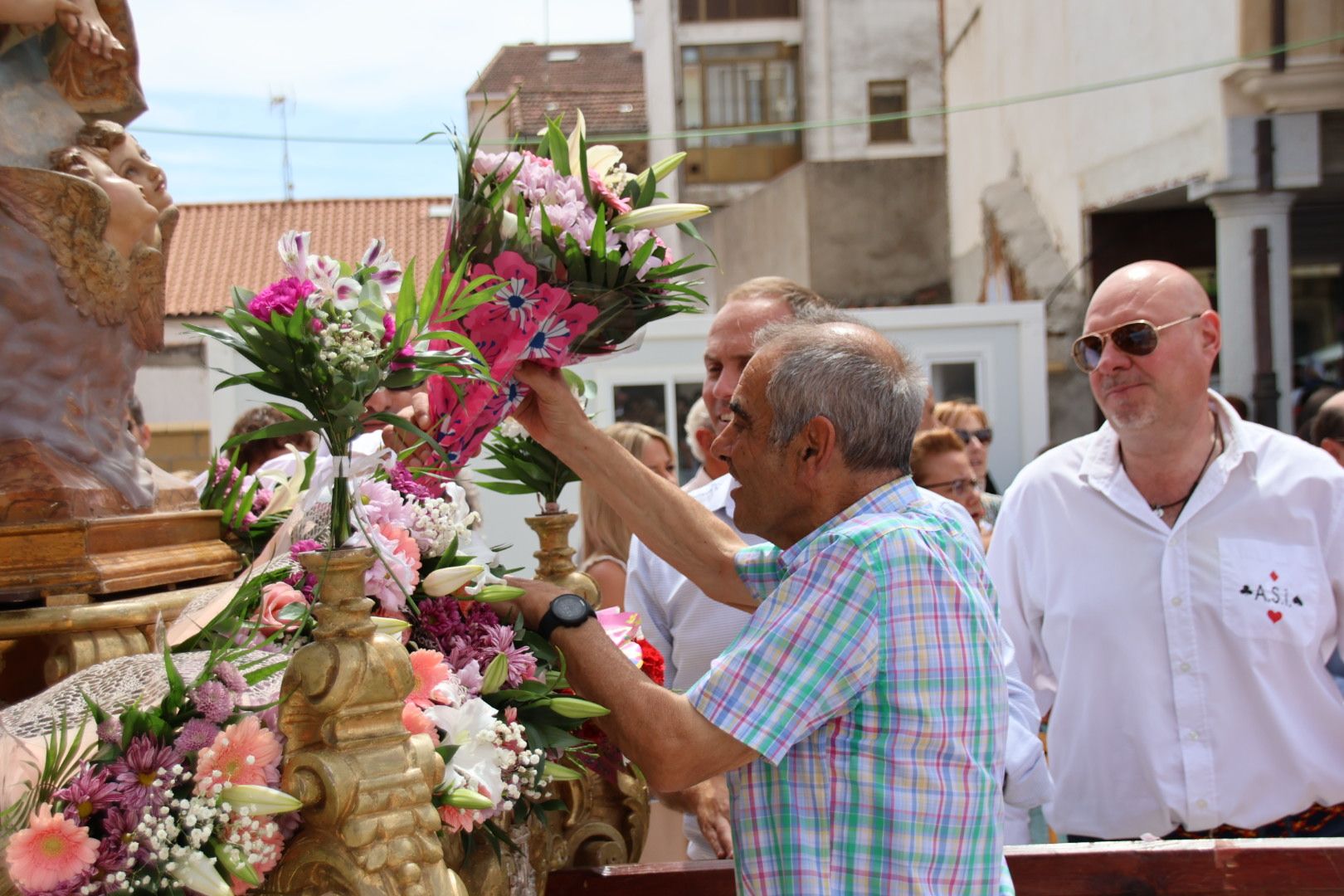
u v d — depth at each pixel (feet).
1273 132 35.55
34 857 4.00
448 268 5.59
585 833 6.62
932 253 55.11
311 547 5.23
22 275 5.73
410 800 4.42
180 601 5.93
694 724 5.15
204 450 42.32
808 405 5.39
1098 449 9.34
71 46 6.51
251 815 4.27
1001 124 50.55
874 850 5.05
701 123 66.54
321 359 4.36
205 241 56.95
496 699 5.37
